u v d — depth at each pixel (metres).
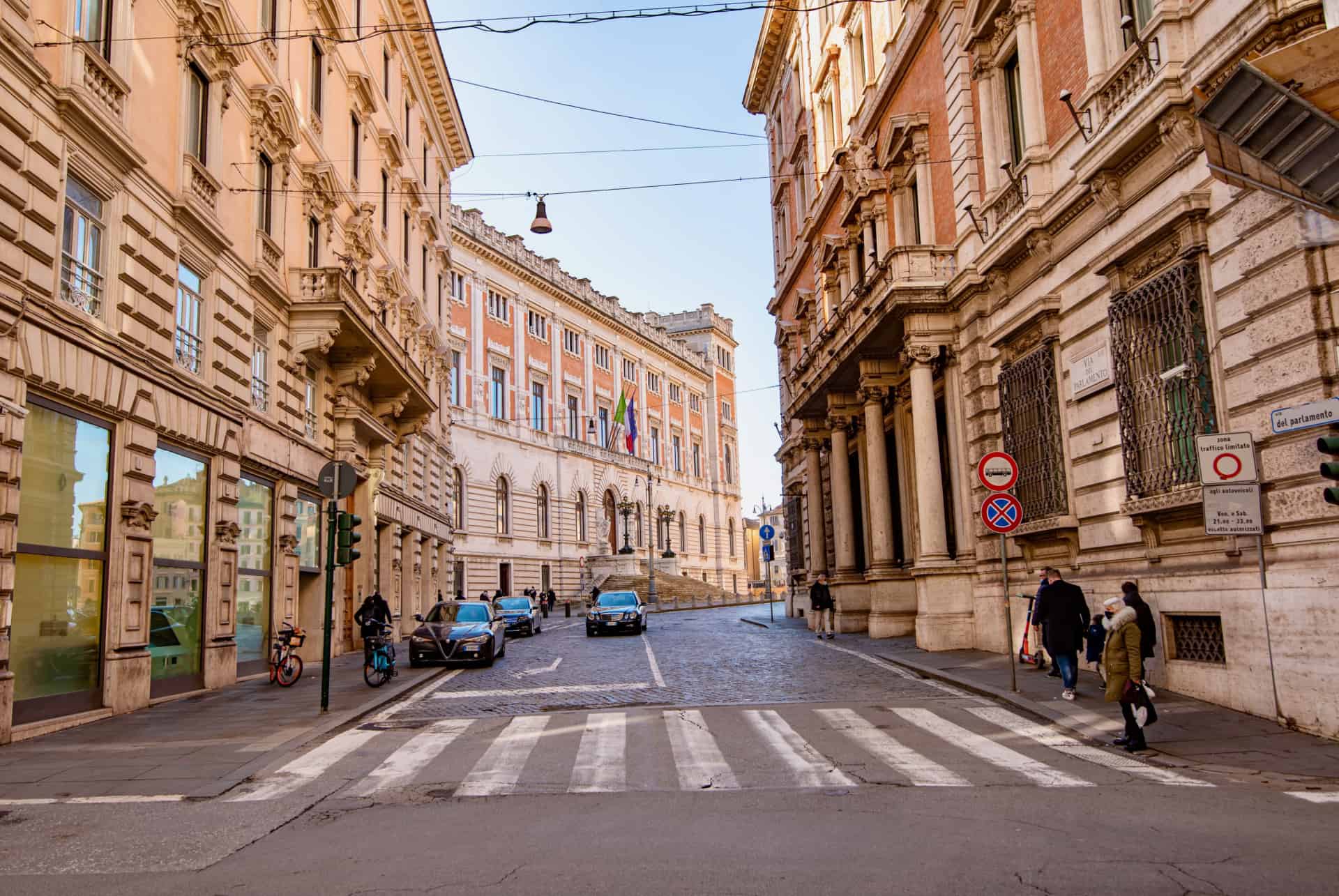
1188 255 11.84
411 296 32.97
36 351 11.61
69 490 12.71
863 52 28.84
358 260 27.33
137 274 14.27
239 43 17.72
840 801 7.82
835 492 28.09
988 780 8.56
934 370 21.97
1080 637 12.88
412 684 17.14
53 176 12.02
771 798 8.02
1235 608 11.20
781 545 108.38
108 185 13.53
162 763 10.03
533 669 20.08
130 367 13.86
